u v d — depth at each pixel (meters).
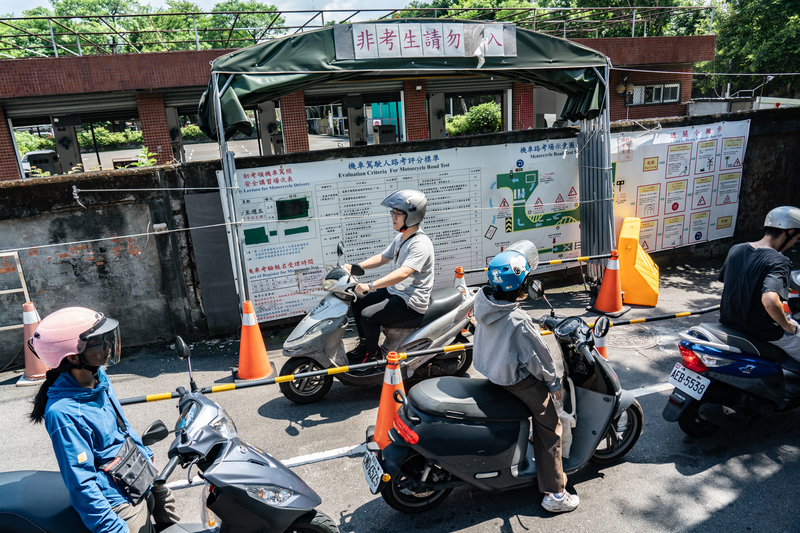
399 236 4.71
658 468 3.65
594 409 3.46
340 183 6.47
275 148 17.75
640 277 6.89
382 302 4.62
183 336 6.50
